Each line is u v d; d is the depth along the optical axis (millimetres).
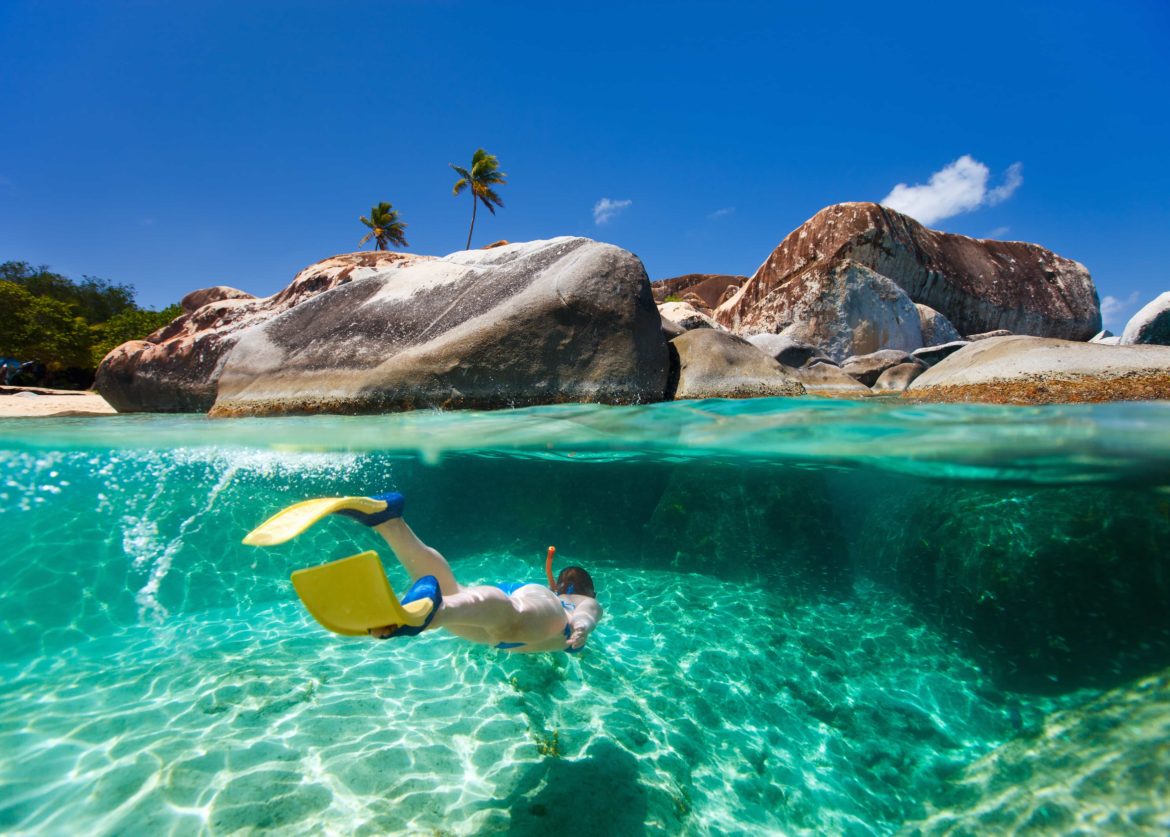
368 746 3480
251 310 13086
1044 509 6160
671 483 8719
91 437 6891
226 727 3576
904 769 3824
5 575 5117
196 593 5703
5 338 30828
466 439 6906
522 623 2727
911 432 5840
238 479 7121
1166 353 7559
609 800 3197
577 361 7992
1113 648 4859
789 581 6750
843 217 19688
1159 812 2861
